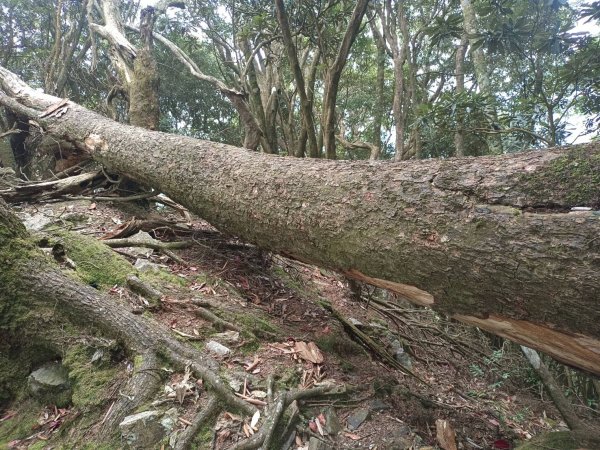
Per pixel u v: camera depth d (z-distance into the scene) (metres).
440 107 4.37
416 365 3.89
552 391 2.85
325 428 2.13
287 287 3.93
